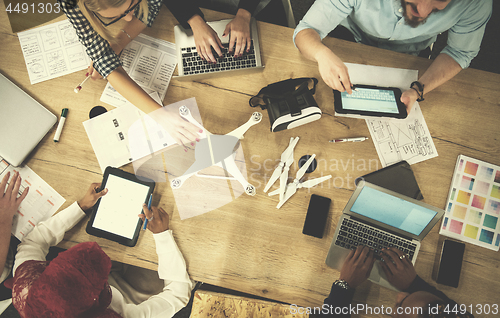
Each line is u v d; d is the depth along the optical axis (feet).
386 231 3.56
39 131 3.69
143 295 4.04
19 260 3.29
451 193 3.66
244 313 3.90
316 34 3.79
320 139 3.80
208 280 3.59
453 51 3.79
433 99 3.85
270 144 3.79
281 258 3.59
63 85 3.87
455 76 3.89
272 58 3.94
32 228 3.62
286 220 3.65
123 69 3.71
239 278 3.58
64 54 3.91
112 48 3.75
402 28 3.87
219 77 3.90
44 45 3.92
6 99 3.67
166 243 3.48
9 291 4.22
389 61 3.90
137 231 3.53
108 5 3.17
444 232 3.60
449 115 3.82
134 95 3.64
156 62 3.89
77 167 3.74
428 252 3.60
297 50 3.96
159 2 3.76
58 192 3.71
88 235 3.60
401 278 3.38
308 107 3.41
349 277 3.38
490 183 3.68
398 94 3.69
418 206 3.31
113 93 3.85
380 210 3.47
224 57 3.78
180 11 3.68
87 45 3.50
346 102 3.64
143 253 3.56
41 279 2.48
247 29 3.78
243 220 3.65
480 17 3.43
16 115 3.67
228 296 3.95
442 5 3.29
